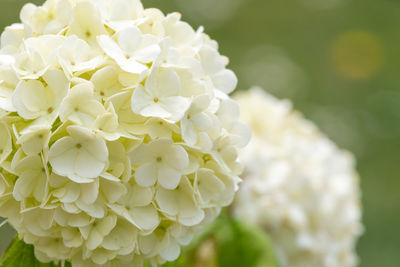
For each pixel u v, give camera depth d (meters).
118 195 0.56
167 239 0.57
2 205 0.57
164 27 0.58
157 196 0.57
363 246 1.99
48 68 0.55
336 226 0.77
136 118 0.56
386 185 2.18
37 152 0.55
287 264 0.76
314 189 0.76
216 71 0.60
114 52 0.56
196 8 2.30
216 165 0.58
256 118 0.80
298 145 0.79
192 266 0.71
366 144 2.25
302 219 0.75
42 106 0.55
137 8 0.58
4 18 1.74
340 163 0.82
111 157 0.56
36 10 0.57
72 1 0.58
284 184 0.76
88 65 0.55
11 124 0.56
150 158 0.56
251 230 0.72
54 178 0.55
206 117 0.57
